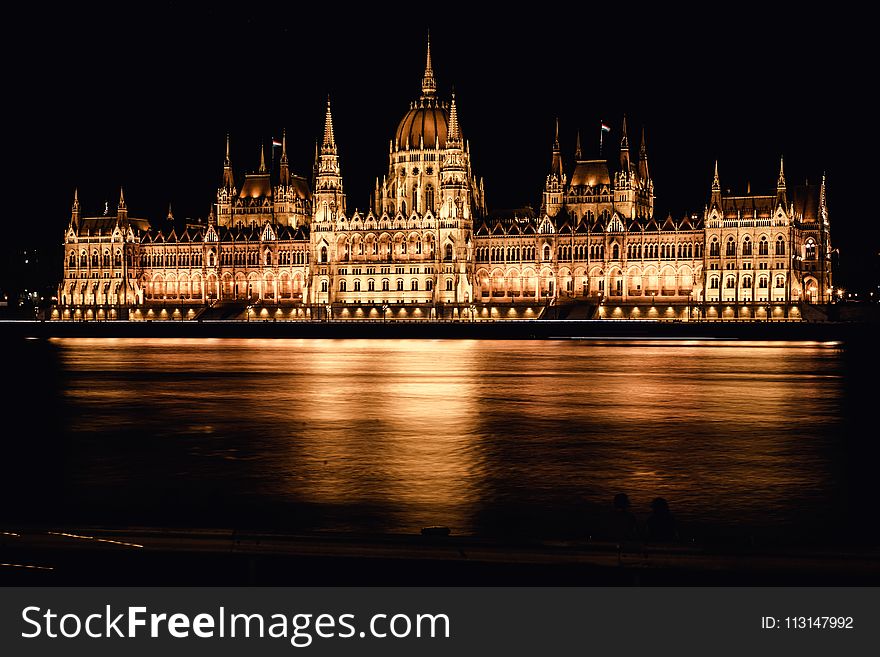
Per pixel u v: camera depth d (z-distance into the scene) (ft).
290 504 155.33
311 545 107.86
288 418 259.19
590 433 230.27
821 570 99.35
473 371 409.08
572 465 188.24
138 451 206.08
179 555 107.86
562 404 288.92
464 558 104.88
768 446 211.20
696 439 220.84
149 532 111.34
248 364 458.50
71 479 176.04
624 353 535.60
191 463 191.42
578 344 647.56
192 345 654.53
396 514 148.25
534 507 152.87
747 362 455.63
